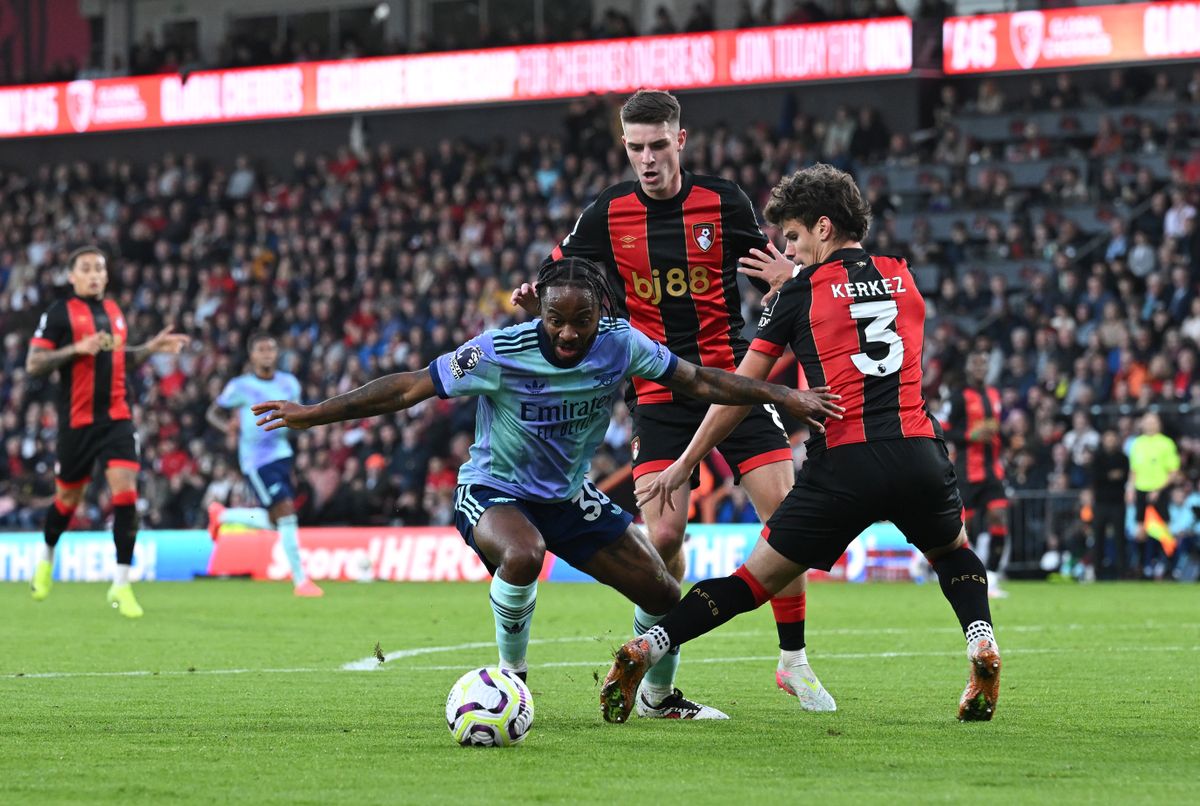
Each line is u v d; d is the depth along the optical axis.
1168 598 40.66
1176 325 59.16
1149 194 67.81
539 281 15.11
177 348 35.19
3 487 66.94
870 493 15.56
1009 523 52.84
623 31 79.62
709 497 53.59
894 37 72.88
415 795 11.61
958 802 11.28
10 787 12.05
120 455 34.53
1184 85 75.25
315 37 95.69
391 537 53.75
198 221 84.75
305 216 82.00
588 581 51.88
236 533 55.28
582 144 78.38
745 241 19.20
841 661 23.59
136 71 92.25
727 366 19.45
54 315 34.19
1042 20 71.31
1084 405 55.59
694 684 20.33
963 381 41.69
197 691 19.47
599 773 12.70
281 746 14.34
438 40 92.06
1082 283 63.22
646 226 19.14
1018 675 21.25
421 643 27.30
